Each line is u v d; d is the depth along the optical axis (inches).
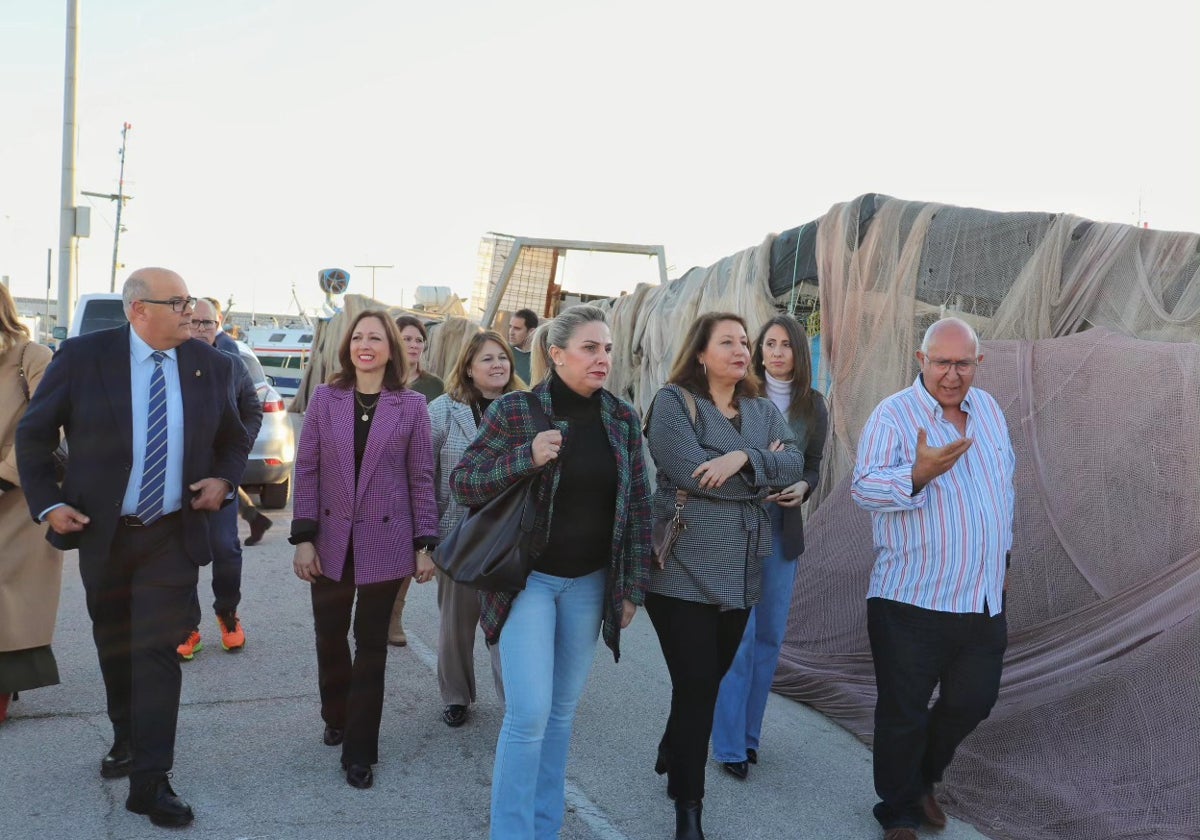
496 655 191.2
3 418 171.6
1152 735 153.8
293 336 1296.8
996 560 146.1
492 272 677.3
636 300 374.9
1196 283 192.2
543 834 137.1
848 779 172.9
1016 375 204.1
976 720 147.9
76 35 745.0
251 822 144.6
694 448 146.6
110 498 147.3
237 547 225.8
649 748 181.8
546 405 133.8
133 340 152.0
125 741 157.8
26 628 172.4
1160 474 178.1
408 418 166.2
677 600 145.1
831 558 231.1
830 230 250.5
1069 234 209.6
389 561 161.2
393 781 161.5
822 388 253.6
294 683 206.7
